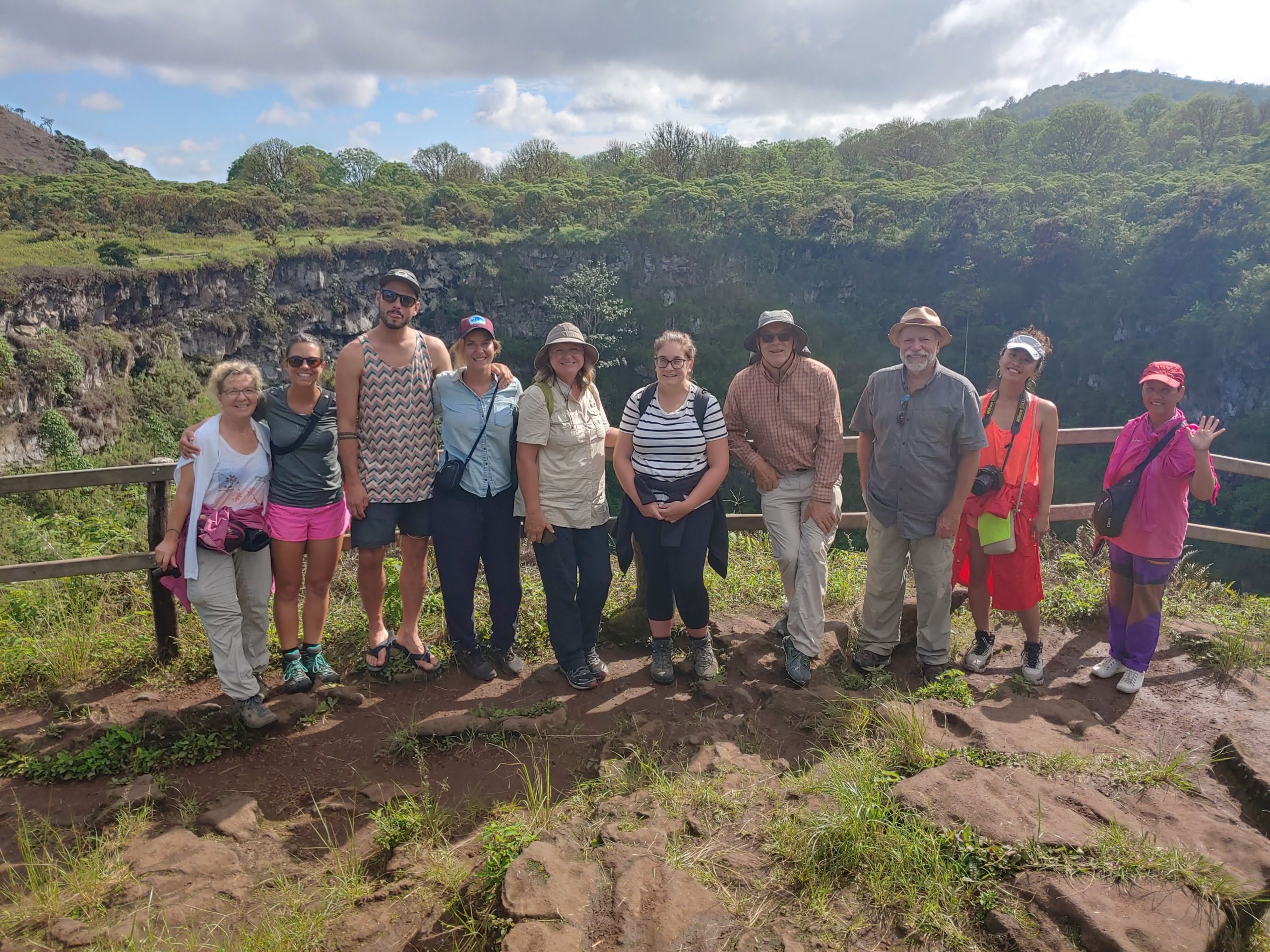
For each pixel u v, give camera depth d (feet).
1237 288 170.09
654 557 12.01
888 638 12.91
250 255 175.11
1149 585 11.79
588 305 219.61
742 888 7.51
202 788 10.19
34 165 406.00
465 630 12.55
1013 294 213.66
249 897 8.09
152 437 132.77
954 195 237.86
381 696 12.29
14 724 11.73
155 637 13.70
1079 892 7.11
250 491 11.16
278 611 12.09
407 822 8.98
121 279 143.74
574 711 11.75
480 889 7.72
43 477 12.32
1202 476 11.29
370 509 11.74
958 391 11.53
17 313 126.00
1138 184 228.02
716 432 11.76
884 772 9.21
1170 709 11.57
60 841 8.98
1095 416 191.11
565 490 11.76
